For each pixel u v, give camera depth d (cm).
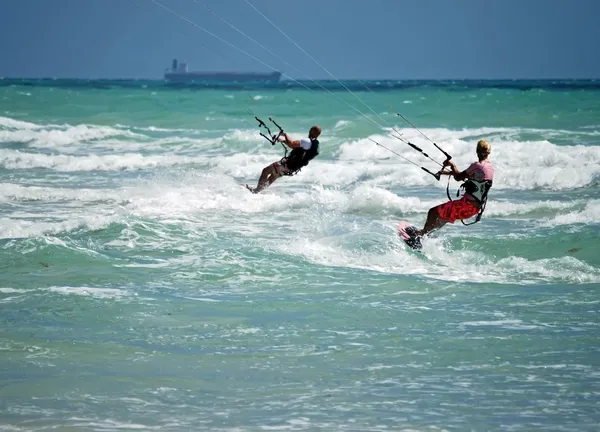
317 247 4725
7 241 4772
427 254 4591
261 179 6450
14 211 6178
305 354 2850
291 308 3478
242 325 3212
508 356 2806
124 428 2178
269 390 2491
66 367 2697
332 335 3078
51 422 2220
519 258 4428
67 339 3005
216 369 2688
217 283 3931
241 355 2838
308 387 2514
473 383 2538
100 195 6894
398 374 2633
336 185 7750
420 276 4119
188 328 3162
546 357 2789
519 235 4944
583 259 4425
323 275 4106
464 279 4059
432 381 2562
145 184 7425
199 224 5569
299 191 7369
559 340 2984
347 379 2588
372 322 3262
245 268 4219
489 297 3678
